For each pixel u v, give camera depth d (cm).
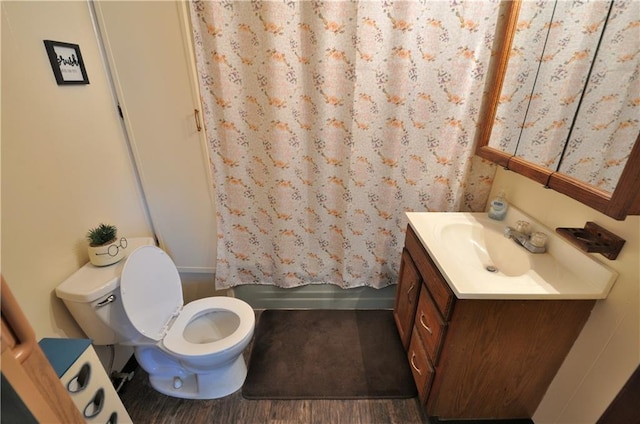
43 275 106
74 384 87
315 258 181
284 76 136
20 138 98
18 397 42
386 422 134
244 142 151
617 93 83
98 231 121
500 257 125
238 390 146
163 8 124
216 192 158
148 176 156
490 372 112
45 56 106
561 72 105
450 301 101
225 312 151
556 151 105
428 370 119
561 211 110
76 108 119
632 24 79
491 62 135
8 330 43
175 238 172
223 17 127
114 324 118
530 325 101
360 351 168
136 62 133
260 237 175
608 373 91
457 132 148
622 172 76
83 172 123
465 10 126
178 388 141
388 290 192
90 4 124
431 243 120
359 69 135
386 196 162
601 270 92
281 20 127
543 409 118
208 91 139
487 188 162
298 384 149
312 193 163
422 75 138
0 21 91
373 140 150
